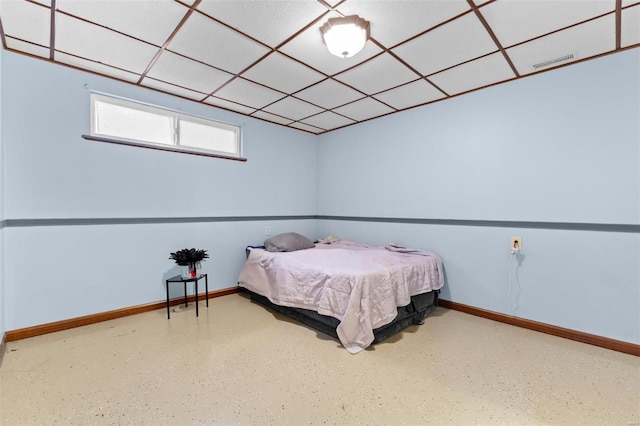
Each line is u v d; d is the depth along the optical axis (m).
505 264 2.83
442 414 1.54
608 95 2.30
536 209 2.65
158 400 1.64
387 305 2.35
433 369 1.97
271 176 4.18
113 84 2.80
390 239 3.81
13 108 2.34
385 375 1.90
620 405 1.63
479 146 3.00
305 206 4.67
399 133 3.69
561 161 2.52
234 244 3.78
